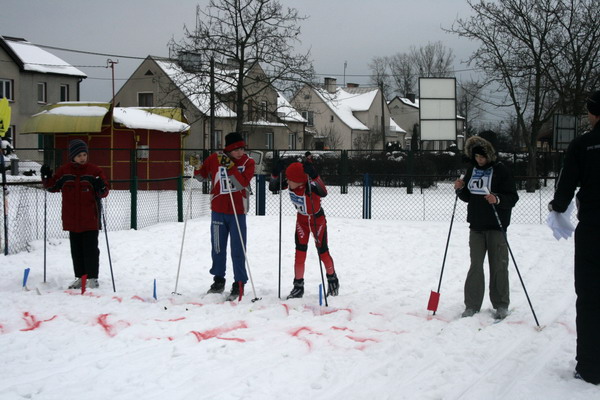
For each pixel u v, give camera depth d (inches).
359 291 284.7
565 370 171.6
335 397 152.9
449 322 225.3
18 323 217.5
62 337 200.4
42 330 210.4
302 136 1786.4
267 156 941.8
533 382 162.7
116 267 337.4
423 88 857.5
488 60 903.1
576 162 163.9
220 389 156.3
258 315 228.8
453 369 174.1
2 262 339.9
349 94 2206.0
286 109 1667.1
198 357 180.9
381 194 823.1
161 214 575.2
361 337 203.0
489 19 890.1
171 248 389.1
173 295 266.1
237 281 261.6
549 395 153.6
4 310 237.6
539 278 309.6
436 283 304.5
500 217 227.3
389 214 616.4
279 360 179.3
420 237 428.8
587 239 161.0
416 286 297.7
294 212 595.2
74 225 279.7
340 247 397.4
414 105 2559.1
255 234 434.9
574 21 859.4
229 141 260.4
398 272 332.2
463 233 441.4
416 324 220.4
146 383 159.8
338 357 181.9
